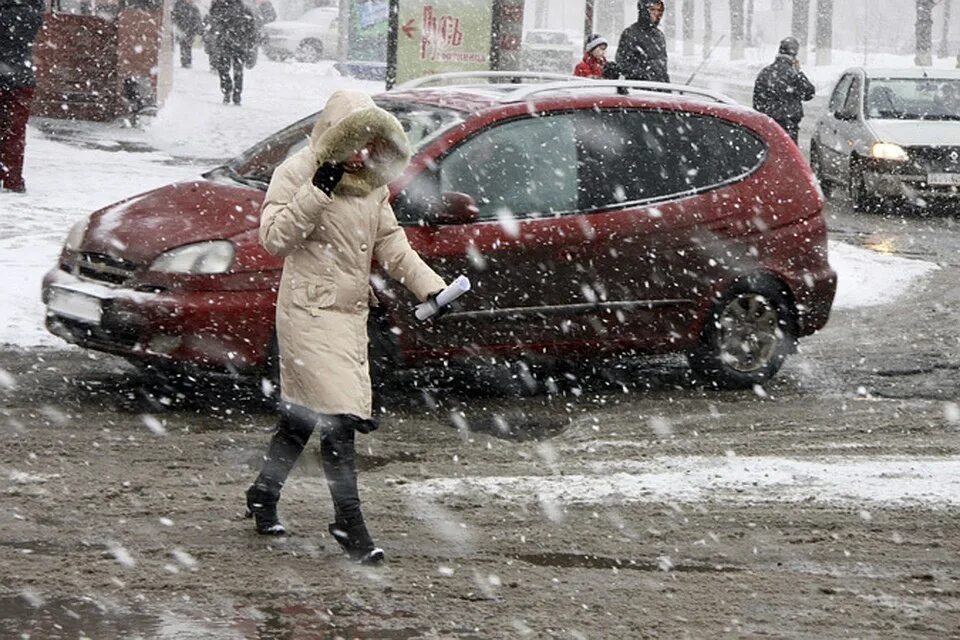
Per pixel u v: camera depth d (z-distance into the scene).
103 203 30.11
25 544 11.94
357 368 11.80
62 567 11.42
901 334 23.25
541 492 14.12
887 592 11.76
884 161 38.91
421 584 11.45
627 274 18.05
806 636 10.71
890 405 18.52
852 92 42.69
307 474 14.43
